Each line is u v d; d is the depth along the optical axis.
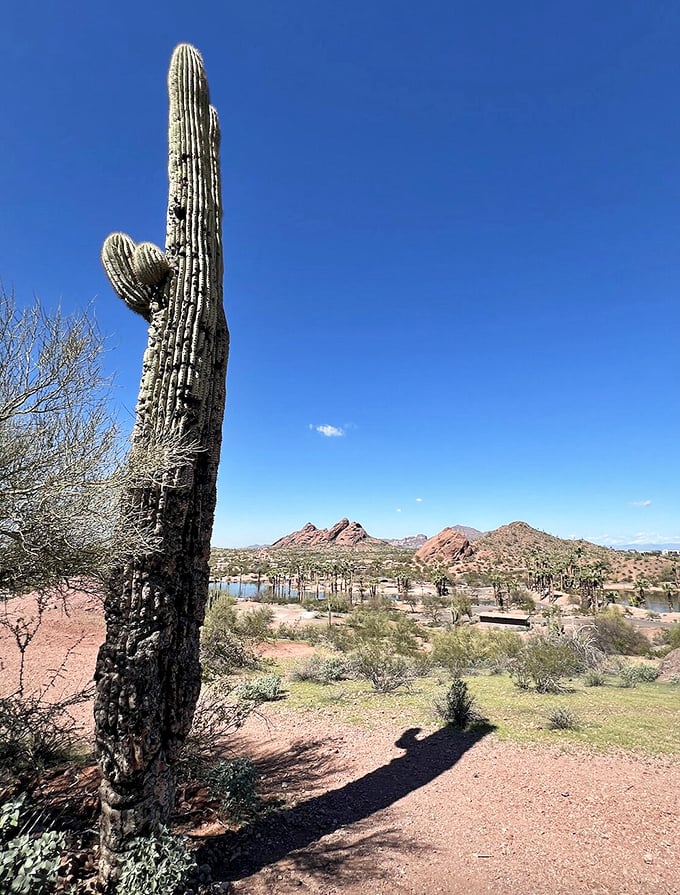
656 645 23.19
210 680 9.59
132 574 3.49
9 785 4.27
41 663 9.44
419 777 5.83
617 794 5.38
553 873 3.92
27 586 3.69
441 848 4.26
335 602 46.97
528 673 11.24
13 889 2.47
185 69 4.54
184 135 4.36
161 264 3.99
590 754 6.60
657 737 7.29
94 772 4.85
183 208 4.17
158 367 3.84
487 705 9.23
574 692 10.59
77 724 6.63
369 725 7.89
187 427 3.82
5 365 3.18
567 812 4.97
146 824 3.37
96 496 3.36
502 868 3.98
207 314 4.02
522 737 7.29
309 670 11.97
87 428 3.45
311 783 5.62
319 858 4.02
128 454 3.51
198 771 5.15
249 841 4.22
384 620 27.94
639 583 77.25
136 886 3.01
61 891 3.09
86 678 8.77
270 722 8.03
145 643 3.43
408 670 12.73
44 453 3.23
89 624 12.09
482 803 5.16
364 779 5.76
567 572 76.38
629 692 10.71
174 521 3.64
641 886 3.76
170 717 3.56
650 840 4.43
